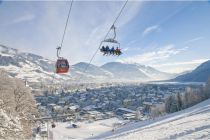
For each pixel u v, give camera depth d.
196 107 74.31
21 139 38.72
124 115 162.12
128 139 23.75
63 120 146.00
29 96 60.19
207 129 17.02
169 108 110.25
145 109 188.88
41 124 108.75
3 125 37.28
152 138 20.39
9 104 49.34
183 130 20.16
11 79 57.97
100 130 116.88
